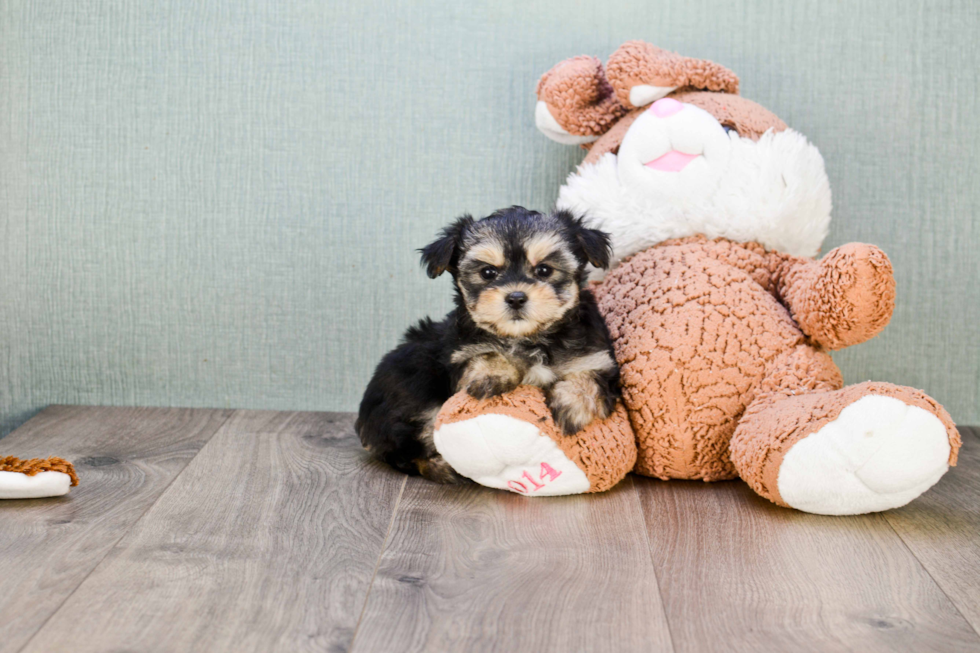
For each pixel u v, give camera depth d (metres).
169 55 2.69
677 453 2.07
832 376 2.09
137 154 2.73
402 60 2.68
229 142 2.72
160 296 2.79
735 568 1.64
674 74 2.28
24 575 1.58
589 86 2.44
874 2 2.60
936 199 2.67
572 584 1.57
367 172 2.73
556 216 2.09
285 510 1.93
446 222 2.75
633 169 2.25
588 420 1.94
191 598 1.50
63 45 2.70
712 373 2.05
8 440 2.45
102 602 1.48
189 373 2.82
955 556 1.69
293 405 2.82
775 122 2.32
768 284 2.23
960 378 2.74
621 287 2.25
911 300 2.71
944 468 1.77
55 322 2.80
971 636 1.39
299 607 1.47
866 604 1.50
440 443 2.02
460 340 2.08
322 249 2.76
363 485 2.12
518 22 2.66
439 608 1.47
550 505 1.99
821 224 2.29
